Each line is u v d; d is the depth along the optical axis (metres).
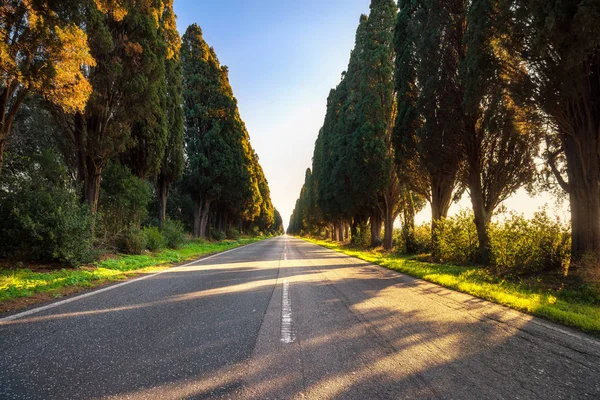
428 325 4.16
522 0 7.23
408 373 2.72
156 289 6.57
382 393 2.36
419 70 13.66
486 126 9.73
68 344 3.28
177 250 18.69
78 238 9.38
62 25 7.47
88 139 12.19
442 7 12.76
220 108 31.84
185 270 10.02
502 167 12.29
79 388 2.35
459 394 2.37
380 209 24.55
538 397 2.34
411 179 17.56
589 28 5.89
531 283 7.71
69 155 14.83
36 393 2.26
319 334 3.73
